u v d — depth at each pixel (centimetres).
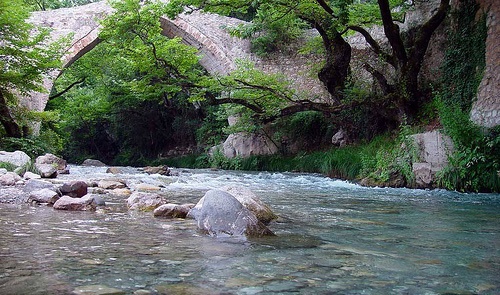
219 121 2358
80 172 1310
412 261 262
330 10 1167
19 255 254
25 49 1666
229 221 343
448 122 934
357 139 1541
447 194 820
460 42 1155
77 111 2631
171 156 2741
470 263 259
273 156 1822
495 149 869
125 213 455
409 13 1478
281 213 500
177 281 205
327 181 1168
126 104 2731
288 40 2017
